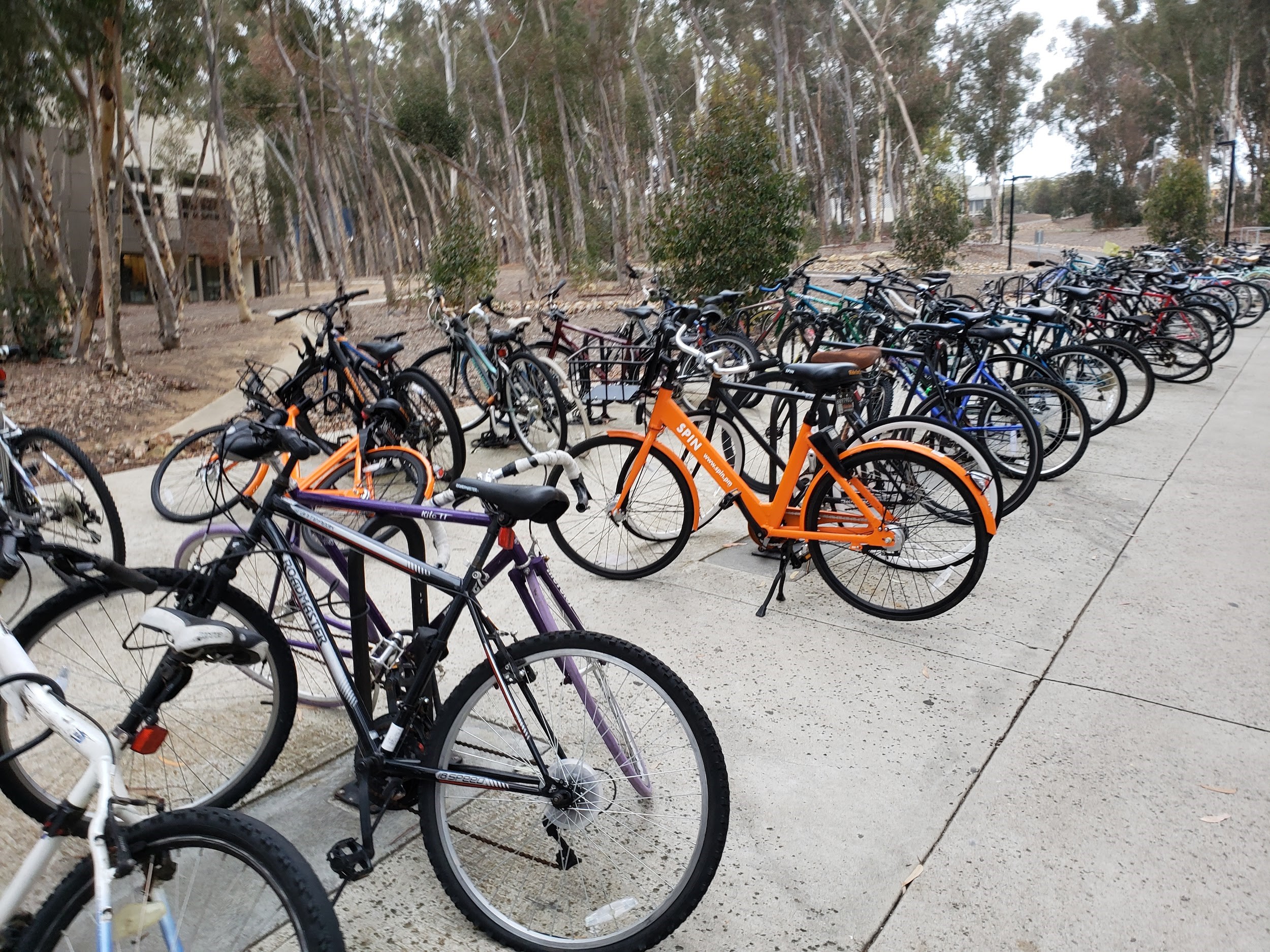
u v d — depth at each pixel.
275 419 3.63
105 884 1.48
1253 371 9.51
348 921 2.18
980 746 2.89
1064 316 7.36
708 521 4.13
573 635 2.06
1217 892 2.26
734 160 10.62
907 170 33.91
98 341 14.12
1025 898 2.26
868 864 2.38
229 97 23.20
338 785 2.69
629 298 18.97
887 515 3.72
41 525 3.91
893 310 7.36
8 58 9.60
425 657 2.16
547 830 2.17
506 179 37.72
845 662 3.44
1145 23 44.53
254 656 1.90
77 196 25.05
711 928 2.17
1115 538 4.68
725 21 34.91
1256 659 3.39
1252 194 43.53
